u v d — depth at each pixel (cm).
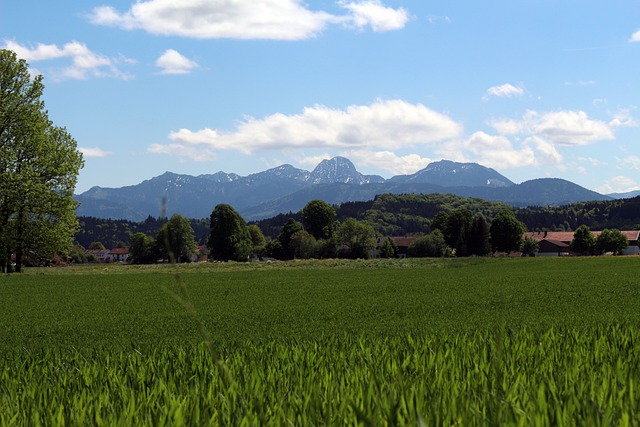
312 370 635
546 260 8188
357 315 2527
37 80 5759
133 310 3123
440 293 3778
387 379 569
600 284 4138
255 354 855
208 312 2897
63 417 431
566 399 428
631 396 421
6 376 730
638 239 18362
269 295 4016
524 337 971
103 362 852
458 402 407
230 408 429
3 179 5372
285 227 16962
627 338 864
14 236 5512
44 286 4919
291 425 362
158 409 441
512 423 340
